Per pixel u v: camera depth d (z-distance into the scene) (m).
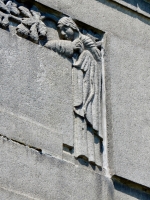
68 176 7.07
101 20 8.02
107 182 7.30
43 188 6.89
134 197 7.42
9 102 7.05
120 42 8.03
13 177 6.77
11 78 7.16
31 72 7.29
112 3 8.19
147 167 7.58
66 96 7.41
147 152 7.66
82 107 7.46
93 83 7.65
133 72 7.97
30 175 6.86
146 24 8.37
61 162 7.09
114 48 7.96
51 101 7.30
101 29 7.97
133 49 8.09
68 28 7.69
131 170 7.46
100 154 7.44
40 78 7.33
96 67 7.77
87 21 7.91
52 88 7.36
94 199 7.14
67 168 7.10
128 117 7.70
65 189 7.00
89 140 7.39
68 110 7.37
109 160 7.44
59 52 7.56
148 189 7.52
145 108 7.88
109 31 8.02
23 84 7.20
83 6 7.95
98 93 7.65
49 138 7.12
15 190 6.73
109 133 7.54
